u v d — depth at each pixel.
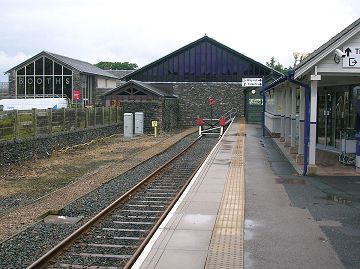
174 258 6.92
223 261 6.79
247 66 52.56
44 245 8.79
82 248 8.51
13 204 12.77
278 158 18.88
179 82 53.34
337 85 19.19
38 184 15.98
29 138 21.64
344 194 11.66
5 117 19.67
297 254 7.16
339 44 13.15
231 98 52.84
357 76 14.80
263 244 7.64
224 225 8.73
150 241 7.77
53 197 13.18
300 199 11.07
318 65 13.57
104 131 34.50
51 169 19.38
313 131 14.38
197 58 53.12
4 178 16.97
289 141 23.09
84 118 30.41
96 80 61.50
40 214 11.08
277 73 44.28
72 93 55.12
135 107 40.81
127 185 15.23
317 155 18.78
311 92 14.12
